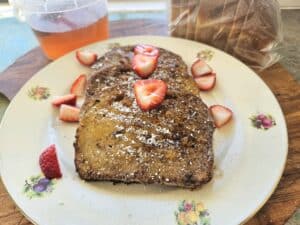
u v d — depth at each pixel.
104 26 0.29
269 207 0.19
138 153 0.20
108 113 0.22
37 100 0.25
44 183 0.20
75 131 0.23
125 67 0.26
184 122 0.22
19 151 0.22
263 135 0.22
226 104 0.24
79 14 0.27
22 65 0.29
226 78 0.26
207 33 0.28
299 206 0.19
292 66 0.28
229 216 0.18
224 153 0.21
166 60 0.26
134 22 0.33
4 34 0.35
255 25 0.26
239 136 0.22
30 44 0.34
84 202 0.19
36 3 0.26
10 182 0.20
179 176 0.19
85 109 0.23
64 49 0.29
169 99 0.23
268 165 0.20
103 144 0.21
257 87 0.24
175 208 0.18
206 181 0.19
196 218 0.18
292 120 0.23
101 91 0.24
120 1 0.38
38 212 0.18
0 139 0.22
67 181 0.20
